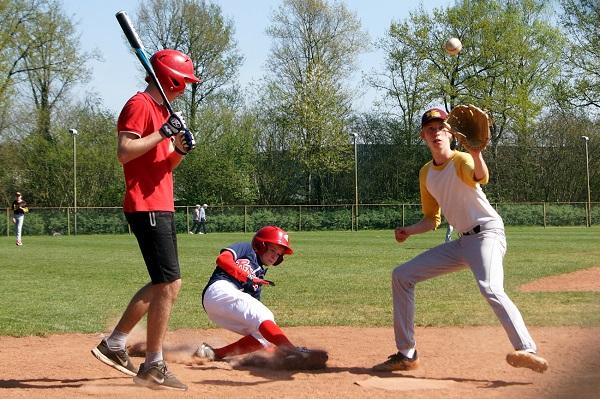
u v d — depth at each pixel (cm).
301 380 516
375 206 4069
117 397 464
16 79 3950
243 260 608
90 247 2400
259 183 4919
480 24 4322
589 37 2519
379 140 4938
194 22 4575
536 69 4416
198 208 3806
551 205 4088
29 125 4247
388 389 479
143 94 493
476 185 514
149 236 478
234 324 590
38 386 498
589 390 452
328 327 782
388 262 1677
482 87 4412
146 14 4534
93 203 4431
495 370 537
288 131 4853
